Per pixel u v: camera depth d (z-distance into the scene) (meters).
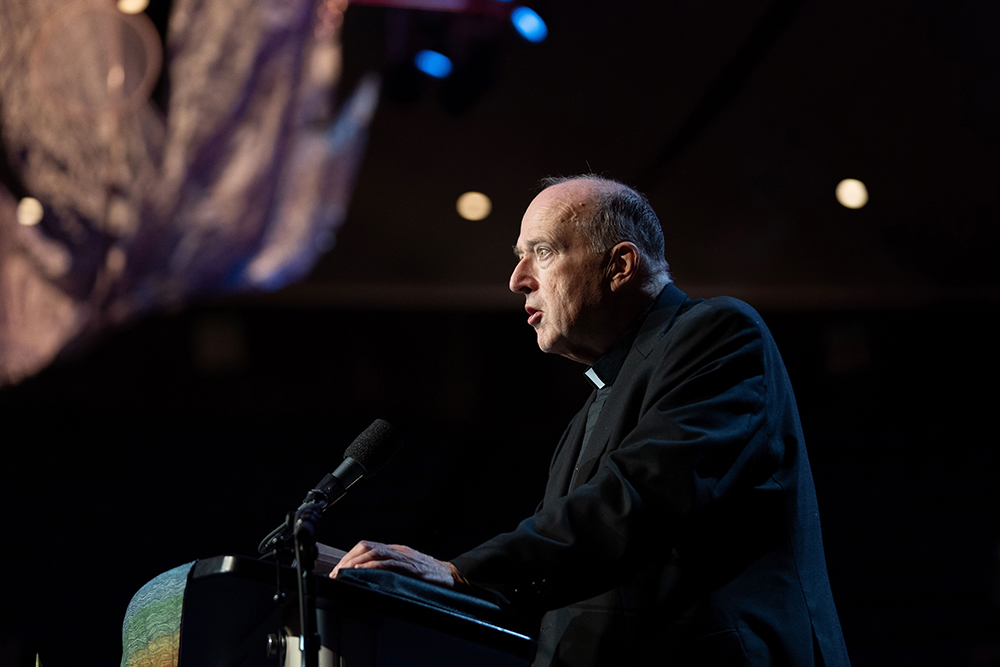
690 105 14.05
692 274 15.54
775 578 2.67
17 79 11.34
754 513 2.71
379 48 13.14
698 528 2.69
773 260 15.39
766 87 13.68
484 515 14.34
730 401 2.62
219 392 18.39
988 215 14.68
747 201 15.12
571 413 18.19
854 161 14.46
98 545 14.59
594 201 3.14
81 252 13.07
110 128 12.06
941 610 11.80
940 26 12.53
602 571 2.40
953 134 13.91
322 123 13.49
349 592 2.08
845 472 15.51
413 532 14.07
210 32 12.05
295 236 14.20
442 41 11.57
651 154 14.78
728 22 12.94
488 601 2.33
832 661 2.67
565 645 2.71
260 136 12.98
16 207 12.47
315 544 2.10
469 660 2.35
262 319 18.62
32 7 11.16
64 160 12.20
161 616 2.80
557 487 3.07
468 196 15.24
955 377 17.58
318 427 18.17
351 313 18.73
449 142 14.65
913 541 13.50
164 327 18.31
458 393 18.52
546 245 3.13
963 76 13.13
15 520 15.13
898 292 15.48
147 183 12.59
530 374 18.48
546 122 14.50
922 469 15.46
